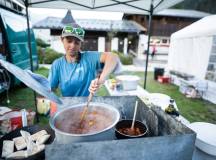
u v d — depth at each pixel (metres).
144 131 1.10
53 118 1.00
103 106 1.15
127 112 1.46
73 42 1.39
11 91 5.18
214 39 4.75
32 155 0.94
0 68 2.97
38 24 13.11
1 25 4.04
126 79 3.01
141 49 15.61
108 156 0.80
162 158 0.88
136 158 0.84
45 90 0.87
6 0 4.74
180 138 0.87
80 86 1.57
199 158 1.11
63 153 0.75
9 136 1.21
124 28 14.34
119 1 2.75
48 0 2.63
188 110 4.21
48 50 11.12
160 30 15.52
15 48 4.54
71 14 9.84
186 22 15.68
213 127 1.32
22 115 1.75
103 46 14.92
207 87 5.02
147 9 3.07
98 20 15.52
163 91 5.82
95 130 0.94
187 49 6.02
